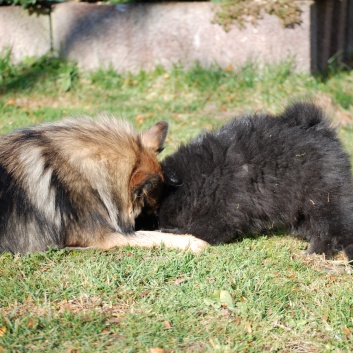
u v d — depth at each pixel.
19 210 7.54
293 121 8.41
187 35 14.95
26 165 7.60
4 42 15.32
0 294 6.44
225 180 8.10
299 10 14.19
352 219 7.80
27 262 7.23
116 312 6.27
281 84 14.27
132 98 14.42
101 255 7.49
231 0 14.81
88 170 7.64
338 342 5.89
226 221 8.09
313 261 7.72
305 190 7.86
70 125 7.96
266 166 8.00
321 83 14.56
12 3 15.21
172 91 14.59
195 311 6.30
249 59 14.70
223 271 7.10
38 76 14.93
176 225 8.33
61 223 7.53
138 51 15.25
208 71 14.82
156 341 5.77
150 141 8.30
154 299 6.52
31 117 13.08
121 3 15.36
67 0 15.85
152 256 7.52
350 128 12.60
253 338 5.94
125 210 7.90
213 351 5.66
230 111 13.62
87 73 15.23
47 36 15.37
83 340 5.73
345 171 7.94
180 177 8.31
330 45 16.45
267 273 7.12
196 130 12.41
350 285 7.00
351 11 17.72
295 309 6.44
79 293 6.55
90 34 15.21
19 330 5.81
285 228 8.55
